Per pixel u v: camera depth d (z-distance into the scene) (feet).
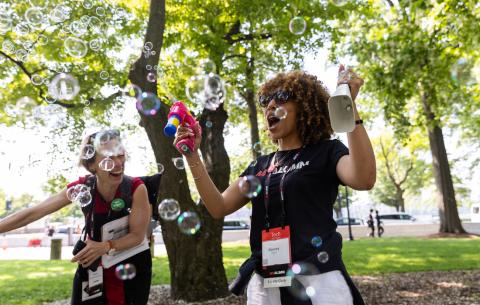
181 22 25.49
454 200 59.98
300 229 5.10
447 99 38.17
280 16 24.54
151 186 7.08
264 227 5.45
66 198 7.24
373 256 31.58
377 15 36.47
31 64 23.68
